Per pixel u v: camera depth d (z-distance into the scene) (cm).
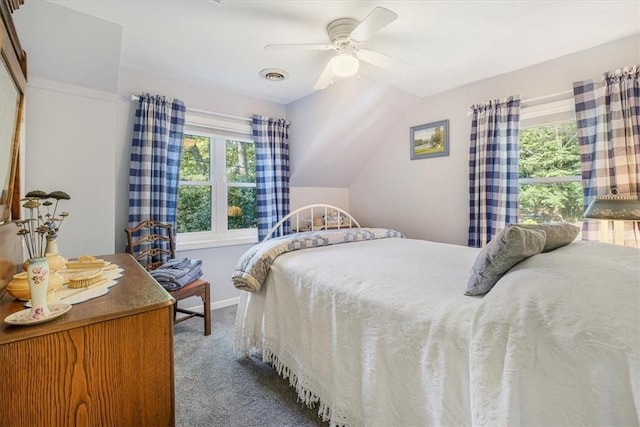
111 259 161
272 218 318
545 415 73
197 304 288
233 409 153
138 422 86
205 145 294
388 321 113
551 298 78
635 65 185
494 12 165
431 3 157
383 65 192
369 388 116
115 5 161
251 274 176
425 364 99
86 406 79
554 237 111
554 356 73
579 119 202
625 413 64
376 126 314
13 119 130
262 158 312
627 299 71
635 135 181
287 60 226
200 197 292
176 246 267
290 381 162
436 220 293
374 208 357
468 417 88
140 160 240
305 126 312
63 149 193
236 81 268
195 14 169
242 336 194
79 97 198
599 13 166
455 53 211
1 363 69
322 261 165
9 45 119
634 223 181
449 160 281
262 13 167
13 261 116
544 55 213
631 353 64
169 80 260
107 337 82
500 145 238
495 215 241
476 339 85
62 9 163
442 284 122
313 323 147
